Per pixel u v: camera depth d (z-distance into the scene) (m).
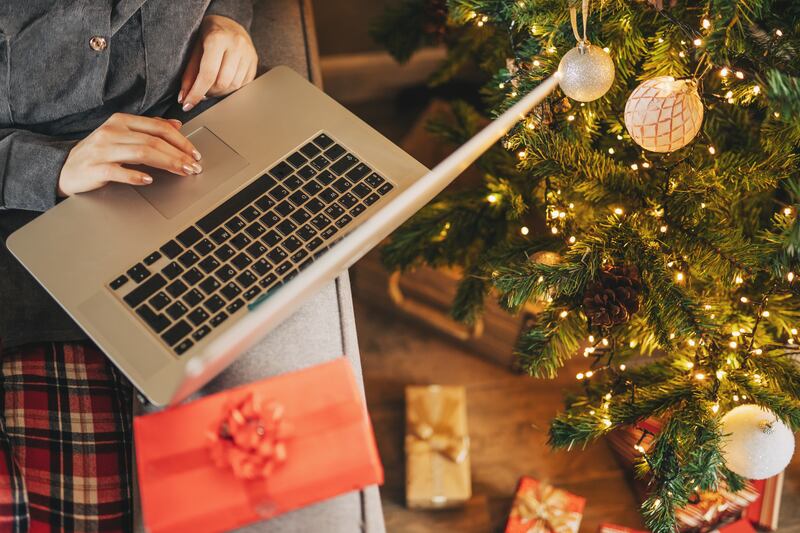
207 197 0.81
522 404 1.27
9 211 0.87
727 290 0.89
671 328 0.79
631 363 1.04
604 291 0.80
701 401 0.81
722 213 0.86
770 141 0.81
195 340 0.73
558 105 0.85
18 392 0.84
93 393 0.86
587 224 0.96
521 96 0.82
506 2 0.84
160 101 0.94
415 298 1.31
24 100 0.85
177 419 0.68
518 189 1.02
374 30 1.16
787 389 0.84
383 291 1.30
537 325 0.88
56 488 0.81
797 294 0.81
